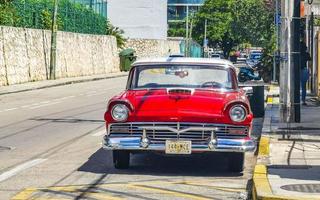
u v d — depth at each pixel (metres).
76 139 17.36
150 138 12.05
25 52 46.75
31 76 47.69
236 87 13.09
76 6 61.84
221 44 135.62
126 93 12.77
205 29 128.50
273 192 9.90
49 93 37.47
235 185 11.44
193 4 165.12
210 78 13.14
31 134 18.39
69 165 13.38
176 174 12.48
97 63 66.56
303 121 19.31
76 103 30.03
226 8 134.00
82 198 10.28
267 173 11.62
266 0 44.78
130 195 10.51
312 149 14.52
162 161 13.92
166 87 12.98
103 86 45.53
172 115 11.95
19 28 45.97
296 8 18.44
